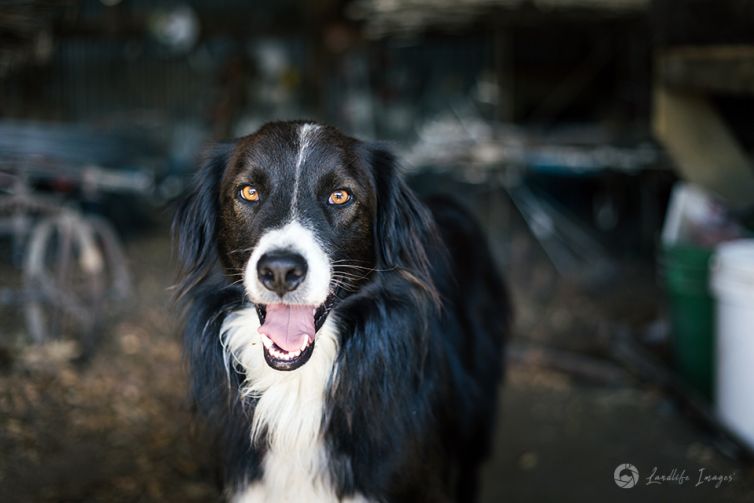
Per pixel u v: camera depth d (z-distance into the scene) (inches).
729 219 183.0
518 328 220.2
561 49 352.2
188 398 98.2
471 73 380.2
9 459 130.9
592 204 335.0
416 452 92.2
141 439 143.5
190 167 319.3
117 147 224.1
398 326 93.8
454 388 105.4
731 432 144.8
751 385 139.6
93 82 374.3
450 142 280.5
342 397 90.7
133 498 124.7
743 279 137.3
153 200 308.5
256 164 89.0
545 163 266.5
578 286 253.8
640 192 307.6
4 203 179.0
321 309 86.9
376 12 268.2
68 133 206.7
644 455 148.1
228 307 92.4
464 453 118.0
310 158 89.0
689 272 160.2
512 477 141.6
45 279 169.3
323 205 89.3
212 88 390.6
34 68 335.9
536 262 277.0
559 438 156.9
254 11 390.9
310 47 394.3
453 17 252.7
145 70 385.1
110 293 197.3
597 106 347.6
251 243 87.3
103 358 175.9
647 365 184.2
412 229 95.0
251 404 91.9
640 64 300.2
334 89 393.7
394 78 386.6
